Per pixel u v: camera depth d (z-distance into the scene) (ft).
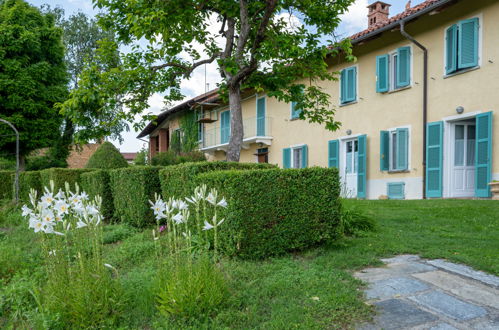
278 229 14.33
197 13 24.40
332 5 23.58
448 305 9.62
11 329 9.11
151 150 102.68
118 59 25.58
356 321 8.77
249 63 23.84
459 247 15.30
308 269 12.64
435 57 34.76
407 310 9.35
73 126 71.72
